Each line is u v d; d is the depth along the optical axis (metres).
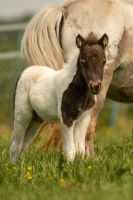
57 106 12.14
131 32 13.80
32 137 13.12
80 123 12.22
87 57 11.50
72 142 12.01
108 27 13.58
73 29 13.55
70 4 13.79
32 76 12.62
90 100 12.04
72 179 10.70
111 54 13.59
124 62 13.86
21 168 11.45
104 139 19.02
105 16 13.62
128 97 14.62
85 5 13.69
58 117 12.23
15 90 12.88
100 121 25.44
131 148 14.77
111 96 14.64
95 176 10.83
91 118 13.46
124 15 13.77
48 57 13.47
